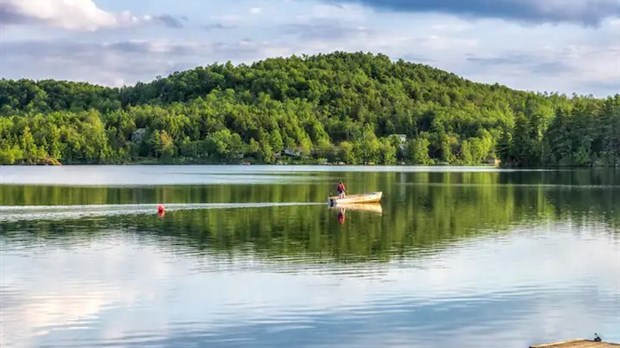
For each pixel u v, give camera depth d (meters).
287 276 38.16
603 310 31.41
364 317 30.22
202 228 57.81
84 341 27.23
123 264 41.47
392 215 68.62
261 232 55.41
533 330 28.58
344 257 43.97
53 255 44.53
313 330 28.50
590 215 68.31
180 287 35.50
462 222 62.75
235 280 37.06
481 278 37.66
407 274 38.69
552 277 37.97
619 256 44.38
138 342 27.14
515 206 78.06
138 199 87.31
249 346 26.69
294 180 138.25
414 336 27.80
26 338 27.53
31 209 72.88
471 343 27.02
